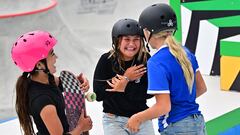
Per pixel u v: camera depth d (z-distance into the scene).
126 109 7.79
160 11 6.41
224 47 14.68
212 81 15.95
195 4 16.75
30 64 6.01
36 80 6.11
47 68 6.11
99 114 12.83
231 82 14.66
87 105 13.73
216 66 16.47
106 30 26.45
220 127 11.91
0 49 19.52
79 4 28.70
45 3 24.48
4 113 17.05
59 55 21.58
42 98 5.87
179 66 6.32
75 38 23.39
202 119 6.65
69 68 21.12
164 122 6.55
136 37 7.50
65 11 28.88
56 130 5.84
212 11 16.41
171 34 6.57
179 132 6.43
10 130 12.25
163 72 6.21
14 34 20.80
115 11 27.28
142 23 6.59
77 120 6.89
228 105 13.23
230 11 15.98
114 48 7.70
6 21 20.84
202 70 16.83
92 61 22.08
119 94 7.72
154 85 6.22
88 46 23.36
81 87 7.15
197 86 6.99
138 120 6.25
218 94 14.43
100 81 7.75
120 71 7.74
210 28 16.52
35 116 5.91
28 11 22.64
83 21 27.88
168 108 6.18
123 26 7.46
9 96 18.08
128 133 7.91
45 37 6.14
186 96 6.44
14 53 6.09
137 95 7.73
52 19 23.30
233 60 14.54
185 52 6.45
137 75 7.48
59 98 6.14
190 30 17.08
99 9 27.84
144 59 7.73
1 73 18.67
